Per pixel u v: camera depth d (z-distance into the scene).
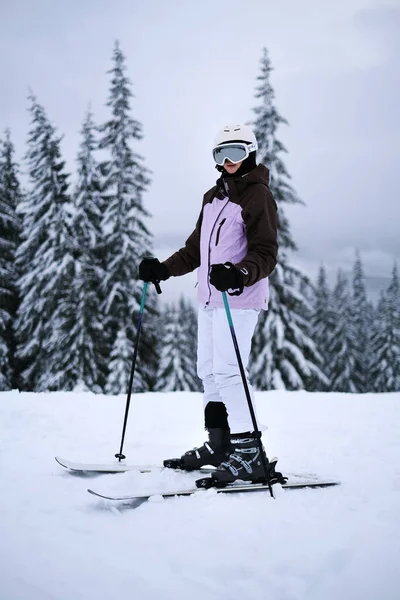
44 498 2.16
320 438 3.85
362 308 37.06
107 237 17.58
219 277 2.33
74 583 1.46
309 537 1.85
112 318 16.88
